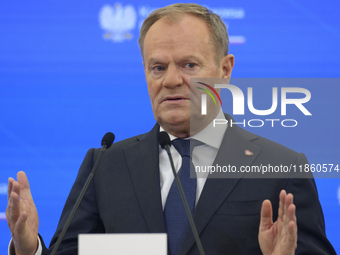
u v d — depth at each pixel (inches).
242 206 205.0
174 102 215.0
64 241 213.9
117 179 226.1
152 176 218.5
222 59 231.6
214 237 199.2
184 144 225.5
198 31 217.6
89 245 148.5
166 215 207.8
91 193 230.4
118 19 379.2
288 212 160.2
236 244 198.7
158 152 228.4
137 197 215.0
